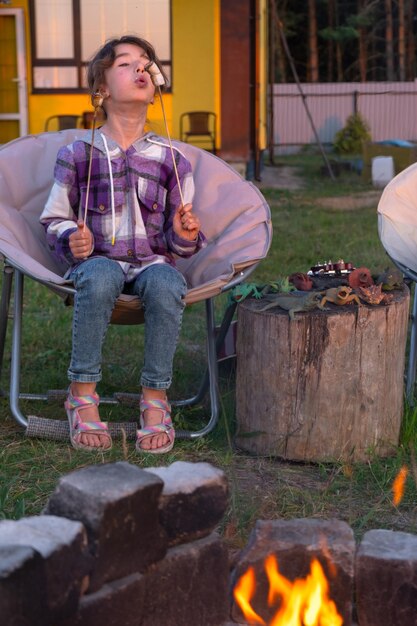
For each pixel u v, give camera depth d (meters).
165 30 12.76
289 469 3.27
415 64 37.09
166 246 3.47
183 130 12.91
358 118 22.31
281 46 34.28
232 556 2.35
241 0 12.48
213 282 3.25
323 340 3.21
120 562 1.90
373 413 3.31
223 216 3.64
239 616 2.19
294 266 7.39
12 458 3.29
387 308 3.27
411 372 3.90
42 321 5.49
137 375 4.43
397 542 2.19
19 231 3.47
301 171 17.19
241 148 12.87
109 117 3.47
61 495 1.91
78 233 3.19
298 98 23.47
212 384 3.60
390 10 34.09
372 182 14.84
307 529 2.22
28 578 1.65
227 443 3.51
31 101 13.19
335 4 36.03
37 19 12.98
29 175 3.66
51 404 3.96
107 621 1.89
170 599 2.05
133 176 3.41
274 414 3.31
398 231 3.85
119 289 3.25
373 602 2.12
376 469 3.22
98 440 3.33
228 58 12.62
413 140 23.67
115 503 1.85
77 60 13.05
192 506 2.08
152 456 3.29
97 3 12.88
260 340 3.29
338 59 36.03
